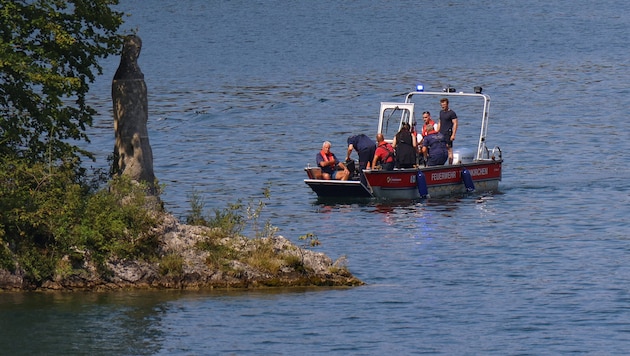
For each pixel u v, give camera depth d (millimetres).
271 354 54594
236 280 66688
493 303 65375
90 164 128875
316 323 59781
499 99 194250
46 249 65625
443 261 77688
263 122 169000
